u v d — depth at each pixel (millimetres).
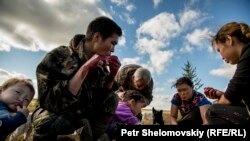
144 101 2320
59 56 1744
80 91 1725
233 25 1810
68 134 1689
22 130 1868
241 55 1676
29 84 1744
